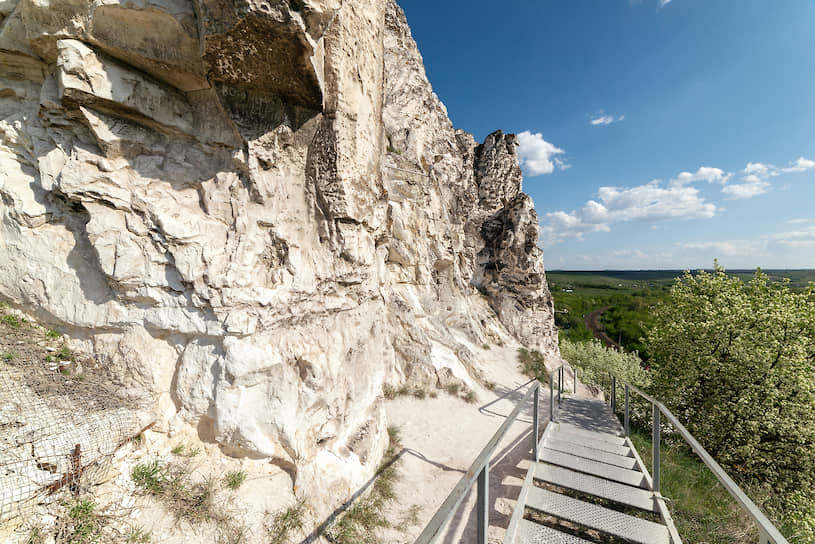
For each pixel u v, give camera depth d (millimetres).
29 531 2531
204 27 3141
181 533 3131
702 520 3938
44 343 3828
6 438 2729
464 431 7512
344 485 4402
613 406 8156
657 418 3992
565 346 22891
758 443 7949
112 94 3523
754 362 8094
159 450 3629
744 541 3719
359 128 5184
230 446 3875
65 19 3305
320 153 4727
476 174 19672
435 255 13172
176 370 3904
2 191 3838
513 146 19922
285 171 4543
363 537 4008
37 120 3850
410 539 4227
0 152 3844
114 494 3102
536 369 13328
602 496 3754
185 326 3844
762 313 8453
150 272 3789
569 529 3816
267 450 3936
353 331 5547
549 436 5594
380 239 7035
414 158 11766
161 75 3879
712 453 8164
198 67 3822
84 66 3332
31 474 2641
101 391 3549
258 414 3998
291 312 4422
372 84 5629
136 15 3299
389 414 7828
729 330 8656
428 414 8117
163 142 4082
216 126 4203
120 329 3865
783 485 7457
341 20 4363
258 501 3730
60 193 3738
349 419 5215
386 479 5211
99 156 3723
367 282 6020
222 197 4191
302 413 4336
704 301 9555
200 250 3900
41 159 3734
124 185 3814
